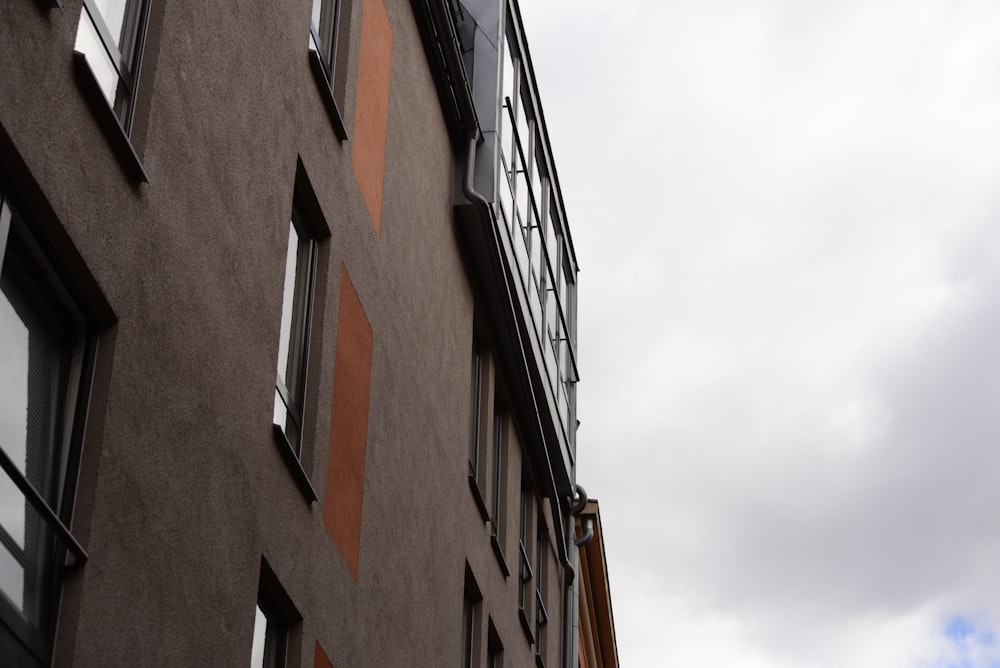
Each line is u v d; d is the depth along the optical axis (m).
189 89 10.90
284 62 13.43
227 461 11.17
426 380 18.59
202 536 10.55
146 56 10.37
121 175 9.59
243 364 11.64
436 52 20.23
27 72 8.41
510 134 23.77
